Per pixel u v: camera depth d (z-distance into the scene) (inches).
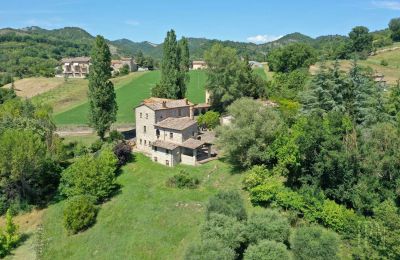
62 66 7554.1
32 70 7534.5
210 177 2212.1
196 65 7111.2
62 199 2336.4
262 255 1262.3
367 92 2241.6
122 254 1658.5
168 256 1585.9
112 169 2273.6
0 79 6363.2
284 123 2139.5
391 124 1834.4
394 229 1240.8
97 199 2167.8
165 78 3415.4
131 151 2650.1
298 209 1646.2
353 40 6456.7
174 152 2476.6
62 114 3971.5
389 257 1222.3
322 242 1280.8
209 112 3161.9
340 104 2181.3
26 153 2225.6
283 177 1925.4
